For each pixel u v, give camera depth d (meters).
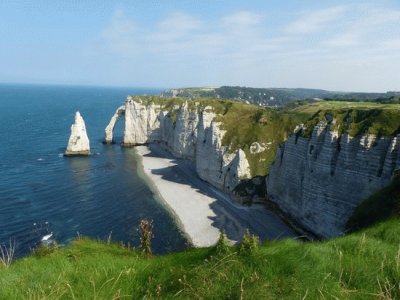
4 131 184.75
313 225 67.25
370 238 10.98
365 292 7.34
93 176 109.06
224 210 83.62
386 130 57.66
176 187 102.44
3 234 65.56
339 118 66.62
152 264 10.84
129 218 76.56
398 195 28.44
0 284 9.22
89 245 17.17
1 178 102.00
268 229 72.62
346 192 60.72
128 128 169.38
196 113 135.88
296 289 7.29
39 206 81.00
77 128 137.38
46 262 11.56
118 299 8.44
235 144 103.25
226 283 7.83
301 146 74.44
